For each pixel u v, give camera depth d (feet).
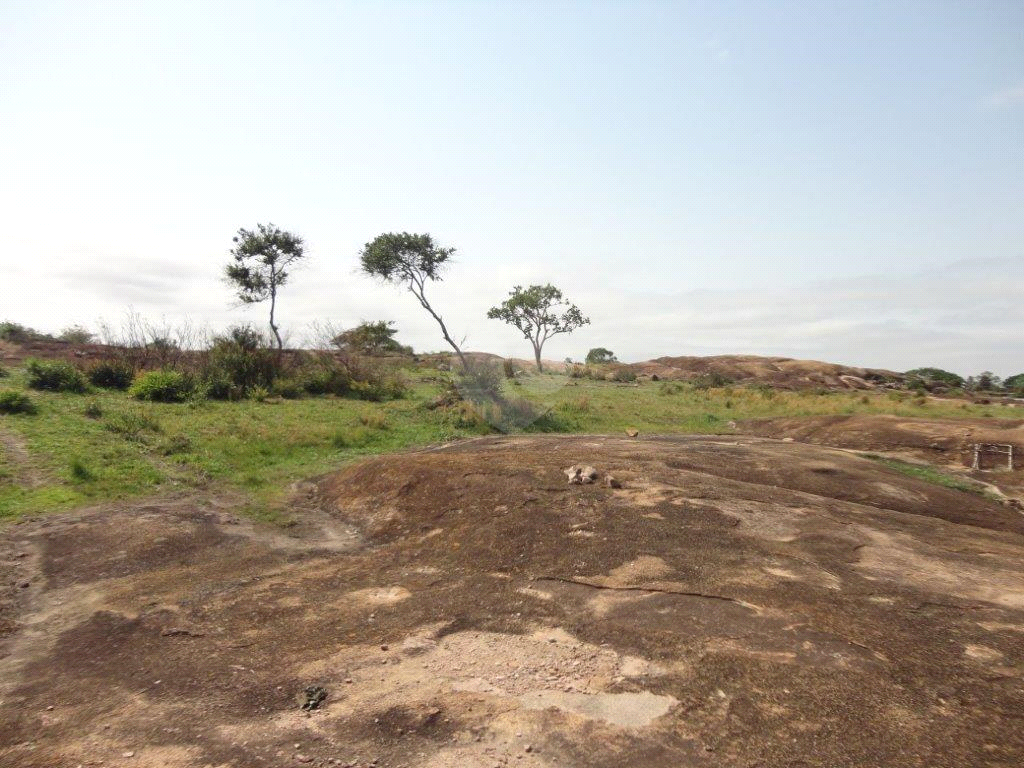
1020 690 10.88
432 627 14.40
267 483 30.42
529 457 28.91
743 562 17.02
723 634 13.16
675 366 138.10
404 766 9.51
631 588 15.71
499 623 14.40
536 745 9.95
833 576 16.08
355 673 12.38
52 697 11.76
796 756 9.42
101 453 31.71
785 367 126.52
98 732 10.52
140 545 20.79
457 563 18.67
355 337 88.07
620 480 24.09
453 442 40.14
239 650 13.58
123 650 13.73
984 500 26.94
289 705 11.29
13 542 20.80
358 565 19.43
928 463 35.45
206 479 30.07
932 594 15.05
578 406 55.93
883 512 22.29
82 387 51.26
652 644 12.93
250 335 63.62
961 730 9.83
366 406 53.31
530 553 18.49
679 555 17.53
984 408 63.46
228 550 21.02
